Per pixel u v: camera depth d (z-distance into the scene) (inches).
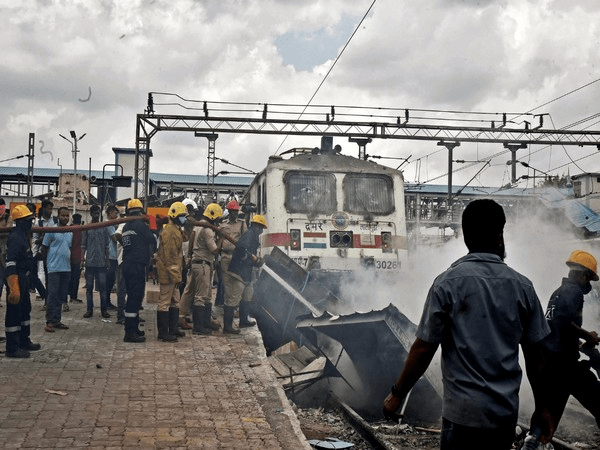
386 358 324.8
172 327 381.1
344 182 511.5
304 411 325.7
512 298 127.3
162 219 380.8
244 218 528.4
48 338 373.7
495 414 121.5
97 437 211.6
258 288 427.8
